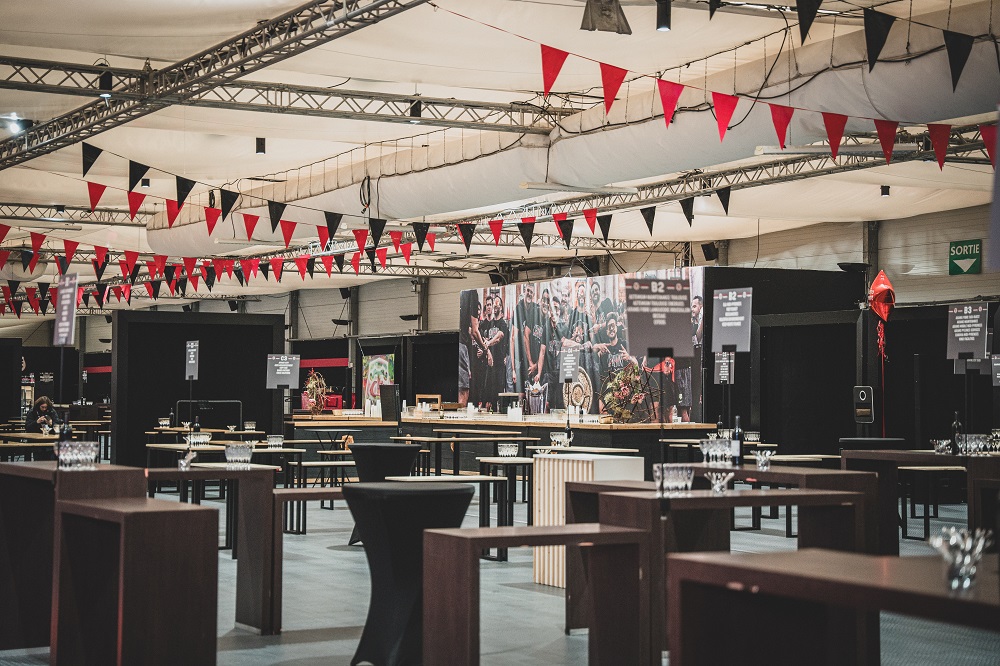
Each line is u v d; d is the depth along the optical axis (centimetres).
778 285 1767
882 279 1470
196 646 457
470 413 1802
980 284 1734
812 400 1537
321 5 902
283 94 1236
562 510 738
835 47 900
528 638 588
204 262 2320
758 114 998
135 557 445
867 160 1359
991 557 295
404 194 1409
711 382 1684
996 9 797
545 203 1817
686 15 884
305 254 2328
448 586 434
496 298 2241
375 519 504
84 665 495
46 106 1245
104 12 883
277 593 599
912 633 605
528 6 846
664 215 1880
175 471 593
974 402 1471
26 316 3781
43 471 512
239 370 1622
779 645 312
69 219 1914
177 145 1412
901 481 1050
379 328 3011
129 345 1566
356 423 1634
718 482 514
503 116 1234
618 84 816
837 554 304
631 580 465
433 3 839
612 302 1909
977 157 1397
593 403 1947
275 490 615
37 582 572
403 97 1198
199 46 1020
